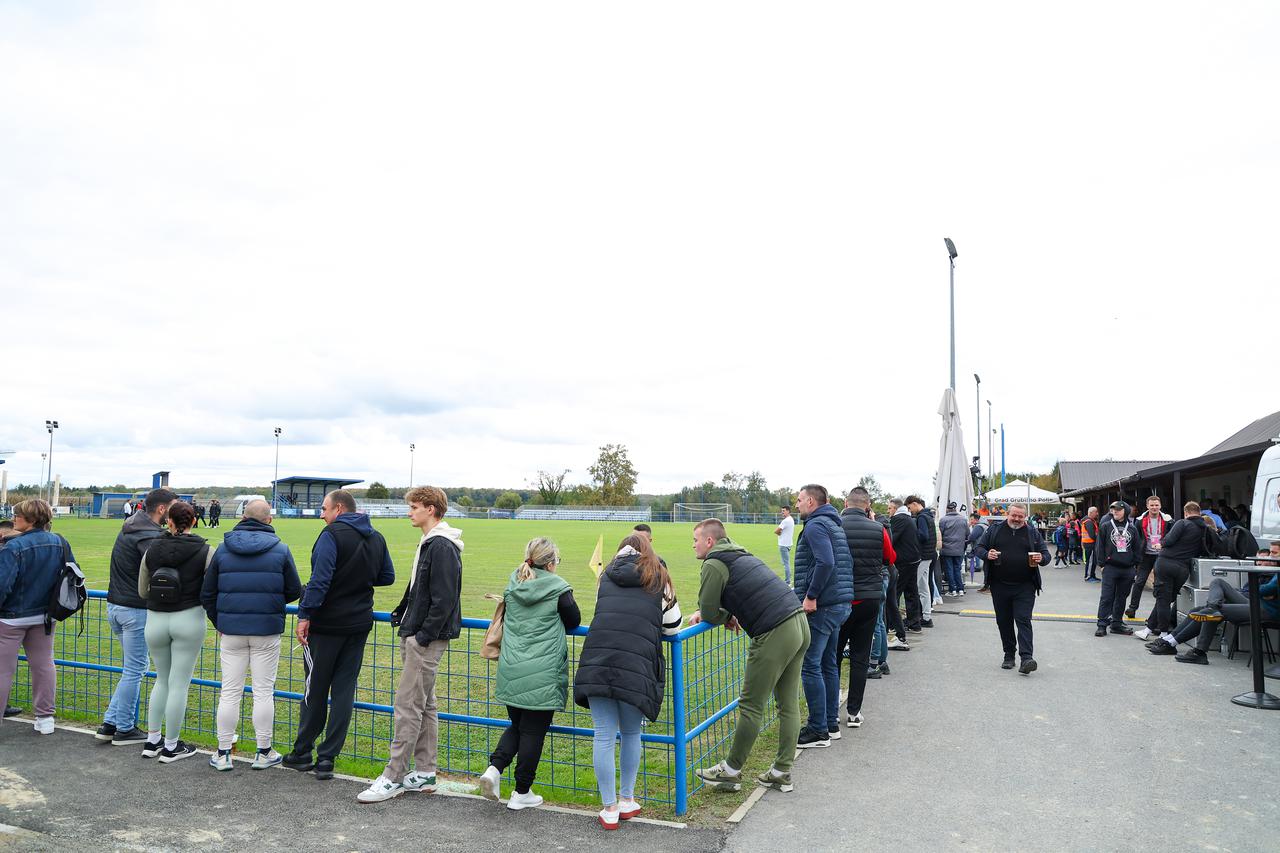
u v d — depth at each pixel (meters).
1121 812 4.81
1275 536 10.88
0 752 5.91
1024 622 8.65
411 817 4.78
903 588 10.64
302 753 5.54
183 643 5.72
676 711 4.94
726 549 5.33
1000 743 6.20
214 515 41.66
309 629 5.43
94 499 66.69
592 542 34.22
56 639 9.90
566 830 4.58
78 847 4.30
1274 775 5.44
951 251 19.31
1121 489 23.75
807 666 6.11
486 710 6.71
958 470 16.27
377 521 56.47
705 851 4.29
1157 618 10.45
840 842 4.40
